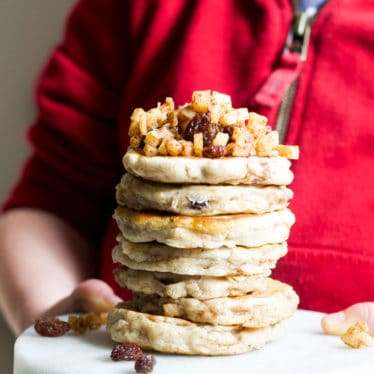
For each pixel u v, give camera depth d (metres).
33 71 1.11
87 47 0.87
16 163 1.12
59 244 0.85
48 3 1.10
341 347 0.56
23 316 0.77
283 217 0.55
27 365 0.53
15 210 0.90
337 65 0.77
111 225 0.81
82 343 0.56
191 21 0.81
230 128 0.55
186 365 0.52
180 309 0.54
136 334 0.54
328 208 0.75
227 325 0.54
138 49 0.84
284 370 0.51
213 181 0.53
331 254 0.74
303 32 0.78
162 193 0.53
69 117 0.86
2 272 0.82
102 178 0.88
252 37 0.79
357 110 0.76
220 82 0.79
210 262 0.53
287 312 0.56
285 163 0.55
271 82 0.77
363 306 0.59
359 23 0.76
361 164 0.76
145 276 0.55
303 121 0.76
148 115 0.56
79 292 0.64
